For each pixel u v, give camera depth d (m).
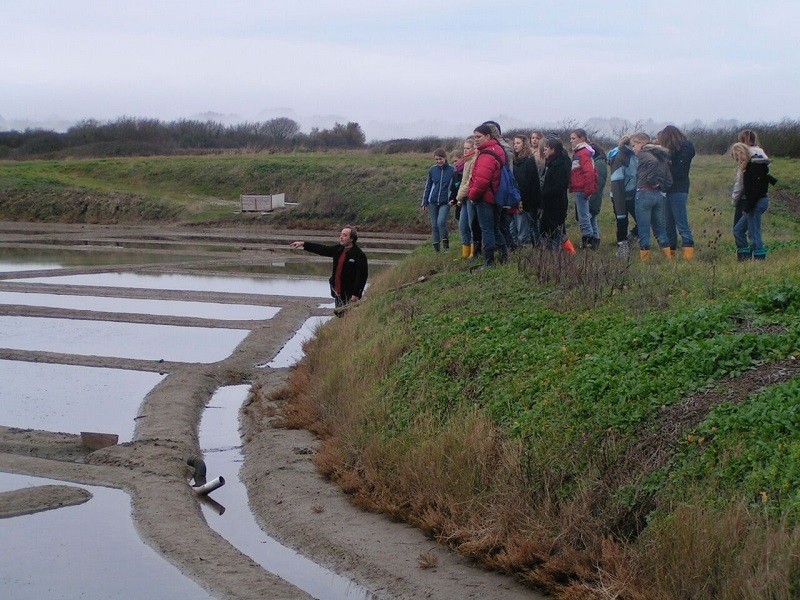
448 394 11.39
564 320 12.27
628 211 16.98
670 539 7.49
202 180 56.53
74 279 29.25
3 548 9.52
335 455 11.45
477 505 9.36
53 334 20.66
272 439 12.84
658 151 15.51
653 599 7.23
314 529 9.83
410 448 10.63
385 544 9.33
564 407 9.79
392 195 48.62
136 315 22.64
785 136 41.06
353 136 79.75
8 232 46.81
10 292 26.23
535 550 8.41
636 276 13.70
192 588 8.62
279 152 67.88
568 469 9.05
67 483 11.45
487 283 15.23
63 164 61.44
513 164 16.92
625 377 9.79
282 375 16.75
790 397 8.38
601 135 40.72
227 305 24.64
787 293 10.88
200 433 13.80
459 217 18.69
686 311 11.27
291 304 24.41
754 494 7.52
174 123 86.25
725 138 43.75
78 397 15.48
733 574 6.91
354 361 13.95
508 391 10.71
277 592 8.44
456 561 8.88
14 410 14.71
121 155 72.62
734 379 9.21
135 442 12.73
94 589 8.59
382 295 17.42
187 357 18.41
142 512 10.37
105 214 52.25
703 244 18.20
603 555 7.89
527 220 17.55
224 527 10.27
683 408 9.00
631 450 8.83
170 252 38.03
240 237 43.50
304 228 47.53
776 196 30.91
